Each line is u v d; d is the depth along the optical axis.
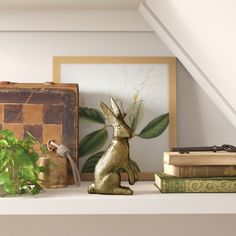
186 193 0.88
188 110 1.17
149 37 1.17
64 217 1.14
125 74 1.15
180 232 1.15
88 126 1.13
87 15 1.16
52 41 1.16
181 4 0.83
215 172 0.90
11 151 0.83
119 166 0.87
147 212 0.83
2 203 0.82
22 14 1.15
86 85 1.14
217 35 0.79
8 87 1.03
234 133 1.16
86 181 1.10
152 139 1.14
